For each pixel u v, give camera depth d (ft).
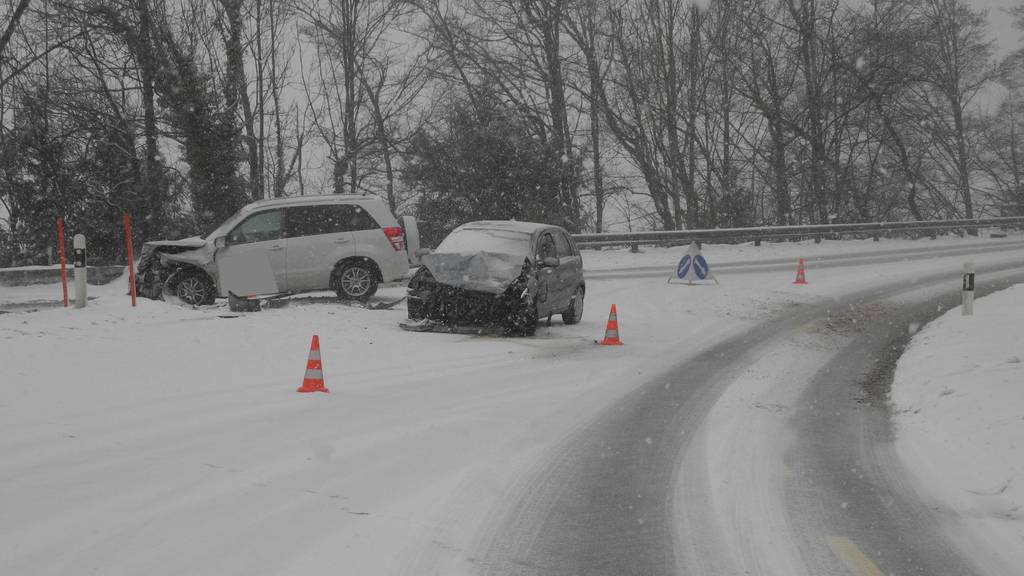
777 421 30.30
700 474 23.38
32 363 33.83
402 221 60.39
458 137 108.17
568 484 22.08
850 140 163.43
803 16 141.49
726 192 150.30
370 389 33.27
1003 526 19.57
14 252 100.48
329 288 56.03
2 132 97.30
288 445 24.52
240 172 97.25
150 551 16.06
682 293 71.00
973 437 26.73
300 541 17.01
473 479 21.99
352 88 124.88
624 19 136.46
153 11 95.25
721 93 151.53
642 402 32.83
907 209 187.73
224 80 95.40
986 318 51.31
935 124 167.84
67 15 93.66
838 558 17.38
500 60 128.26
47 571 14.89
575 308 55.31
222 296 54.70
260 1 112.68
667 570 16.56
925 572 16.76
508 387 34.76
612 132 141.90
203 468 21.83
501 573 16.10
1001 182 187.52
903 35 143.23
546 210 106.63
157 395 30.32
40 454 22.44
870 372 40.93
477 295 47.78
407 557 16.51
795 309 63.57
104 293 64.69
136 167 98.94
